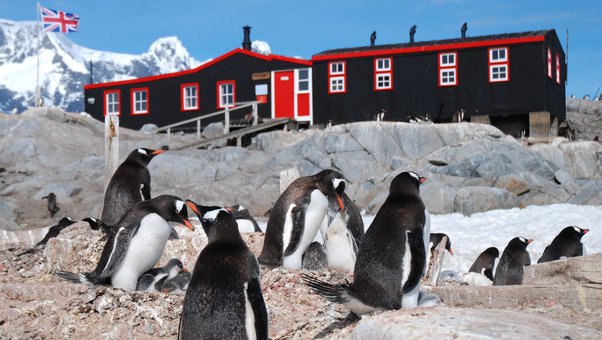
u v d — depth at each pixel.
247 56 40.97
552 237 17.53
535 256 16.45
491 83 36.56
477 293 8.54
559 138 34.78
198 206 6.29
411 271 6.79
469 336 5.18
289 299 8.78
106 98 43.75
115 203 11.77
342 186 9.79
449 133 33.28
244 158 33.47
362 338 5.98
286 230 9.95
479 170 27.83
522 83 36.09
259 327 5.80
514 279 11.92
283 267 9.80
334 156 32.94
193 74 42.06
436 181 26.20
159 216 8.80
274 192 27.64
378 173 30.22
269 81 40.50
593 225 18.39
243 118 40.62
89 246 11.12
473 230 19.39
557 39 40.50
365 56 38.09
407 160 31.25
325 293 7.14
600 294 8.34
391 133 33.50
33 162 32.28
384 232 6.96
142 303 8.30
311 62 39.38
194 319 5.88
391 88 37.81
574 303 8.45
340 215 9.67
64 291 8.83
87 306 8.30
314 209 9.95
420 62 37.53
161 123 42.72
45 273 10.96
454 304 8.55
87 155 34.19
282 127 39.94
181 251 11.09
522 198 26.30
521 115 37.91
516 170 28.09
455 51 36.97
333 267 9.88
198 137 38.31
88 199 27.42
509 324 5.49
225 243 6.09
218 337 5.81
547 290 8.59
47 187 28.09
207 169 30.38
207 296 5.88
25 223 25.81
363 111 38.22
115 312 8.21
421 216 7.03
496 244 17.31
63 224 13.67
